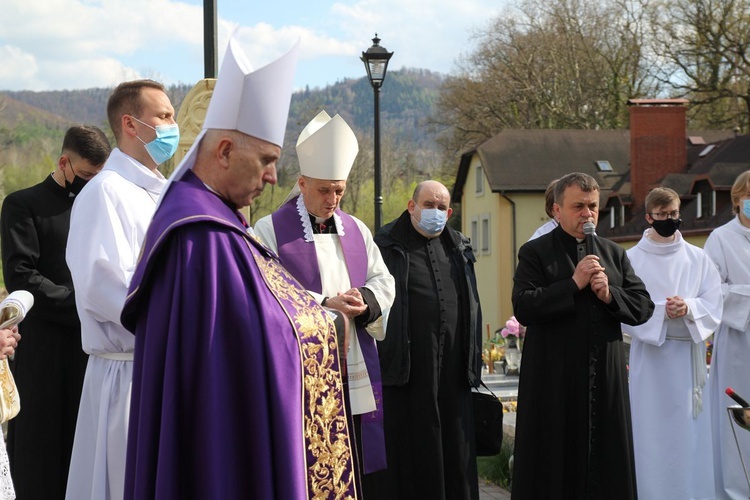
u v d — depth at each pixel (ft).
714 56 106.63
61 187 15.51
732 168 90.43
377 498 16.78
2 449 11.30
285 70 9.25
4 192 133.49
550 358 16.34
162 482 8.37
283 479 8.64
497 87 143.84
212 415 8.45
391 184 171.63
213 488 8.37
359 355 14.99
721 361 22.16
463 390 17.58
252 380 8.65
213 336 8.58
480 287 124.16
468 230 130.21
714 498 20.66
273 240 15.24
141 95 12.80
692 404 20.25
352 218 16.12
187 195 9.00
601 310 16.29
